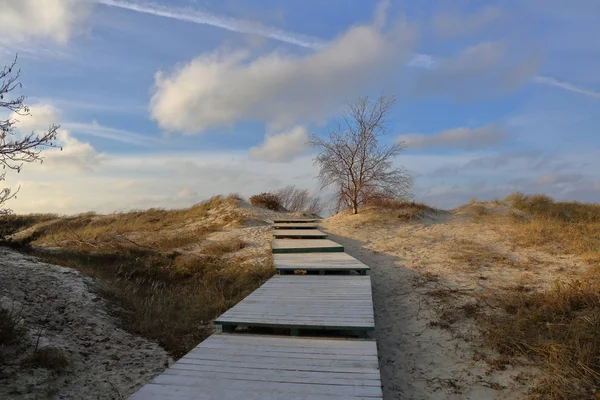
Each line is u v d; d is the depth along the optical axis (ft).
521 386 15.46
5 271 23.22
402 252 37.60
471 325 20.94
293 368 13.73
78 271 26.21
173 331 20.68
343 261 31.30
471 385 16.01
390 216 51.98
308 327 17.43
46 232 63.26
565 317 19.45
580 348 15.99
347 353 15.02
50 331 17.52
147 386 12.43
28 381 13.48
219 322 18.02
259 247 41.83
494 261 32.12
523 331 18.69
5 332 15.07
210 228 55.67
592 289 21.93
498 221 46.19
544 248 34.24
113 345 17.84
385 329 22.09
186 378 12.98
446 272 30.32
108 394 14.06
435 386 16.26
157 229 59.77
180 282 31.48
